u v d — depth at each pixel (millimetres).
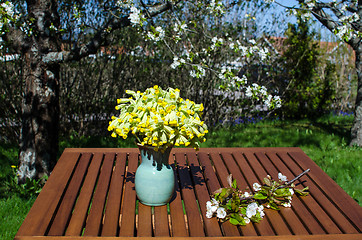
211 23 6500
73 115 6344
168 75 6527
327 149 5367
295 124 7461
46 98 3709
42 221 1839
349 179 4164
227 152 2902
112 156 2781
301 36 8008
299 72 7875
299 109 8164
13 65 5676
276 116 8039
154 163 2006
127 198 2148
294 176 2492
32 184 3617
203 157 2803
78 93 6164
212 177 2479
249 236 1764
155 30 3432
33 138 3729
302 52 7902
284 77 8023
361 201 3645
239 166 2648
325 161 4766
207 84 6750
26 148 3750
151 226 1858
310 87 8156
